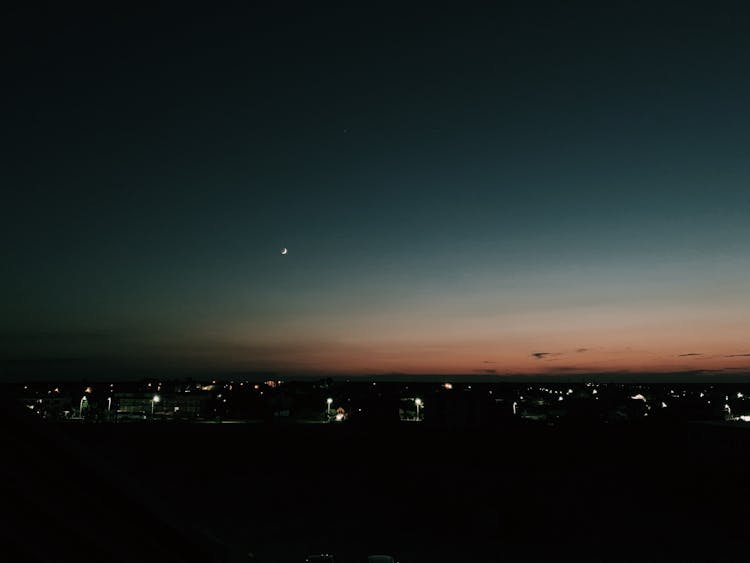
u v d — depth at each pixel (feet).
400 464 167.12
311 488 136.26
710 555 87.86
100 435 184.34
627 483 142.31
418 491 134.00
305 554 84.58
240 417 351.05
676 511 115.55
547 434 220.64
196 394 407.64
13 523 5.93
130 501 6.78
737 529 102.17
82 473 6.55
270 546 89.04
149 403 393.91
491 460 175.32
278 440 192.75
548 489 135.64
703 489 131.85
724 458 146.30
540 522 106.11
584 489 136.36
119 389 609.42
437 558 84.94
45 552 6.00
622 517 110.63
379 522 106.52
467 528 102.83
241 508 115.65
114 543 6.55
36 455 6.33
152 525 6.89
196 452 171.22
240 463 160.97
